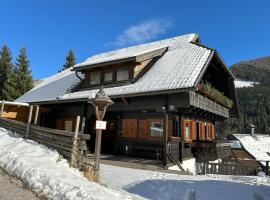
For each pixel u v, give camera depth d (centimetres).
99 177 911
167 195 783
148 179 952
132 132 1666
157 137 1548
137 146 1596
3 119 1502
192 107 1448
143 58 1695
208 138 2091
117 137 1723
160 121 1560
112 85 1719
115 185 855
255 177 1245
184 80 1366
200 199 754
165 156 1327
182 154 1520
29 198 598
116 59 1661
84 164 909
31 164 812
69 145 951
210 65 1867
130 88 1538
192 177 1088
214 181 1010
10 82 4147
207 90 1688
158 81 1481
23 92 4106
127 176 988
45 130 1098
